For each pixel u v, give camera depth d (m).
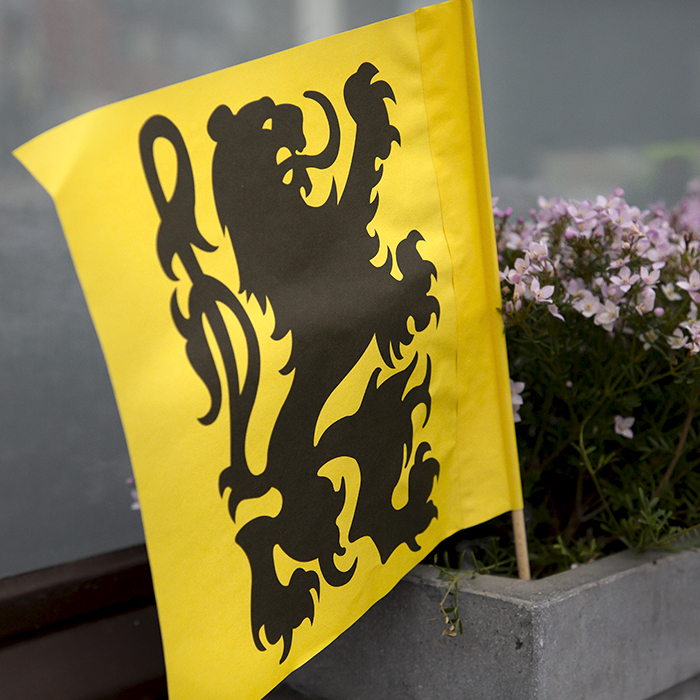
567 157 2.39
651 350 1.46
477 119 1.28
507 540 1.56
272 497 1.00
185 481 0.89
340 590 1.10
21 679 1.51
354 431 1.11
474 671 1.23
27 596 1.54
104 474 1.70
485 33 2.15
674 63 2.68
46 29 1.54
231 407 0.94
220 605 0.93
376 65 1.16
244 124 0.99
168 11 1.68
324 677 1.42
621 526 1.47
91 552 1.68
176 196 0.91
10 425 1.55
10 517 1.56
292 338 1.02
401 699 1.32
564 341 1.45
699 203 2.28
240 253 0.97
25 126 1.54
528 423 1.54
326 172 1.09
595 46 2.43
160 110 0.90
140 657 1.67
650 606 1.36
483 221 1.31
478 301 1.32
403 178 1.20
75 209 0.82
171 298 0.89
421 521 1.25
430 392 1.25
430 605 1.27
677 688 1.46
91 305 0.82
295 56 1.06
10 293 1.54
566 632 1.21
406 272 1.19
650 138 2.63
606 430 1.46
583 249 1.43
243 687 0.96
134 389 0.84
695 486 1.50
